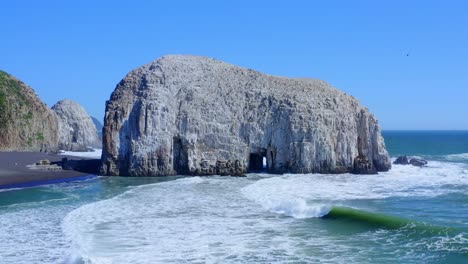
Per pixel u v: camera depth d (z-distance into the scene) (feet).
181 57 271.49
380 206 146.51
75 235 114.01
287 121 231.09
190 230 120.26
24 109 376.07
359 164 229.25
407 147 544.62
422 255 98.58
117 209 143.84
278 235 115.85
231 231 119.55
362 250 103.40
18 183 204.74
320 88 253.44
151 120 231.50
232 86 250.78
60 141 406.41
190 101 242.17
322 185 189.47
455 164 289.12
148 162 228.02
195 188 183.42
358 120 243.19
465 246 102.32
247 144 232.94
